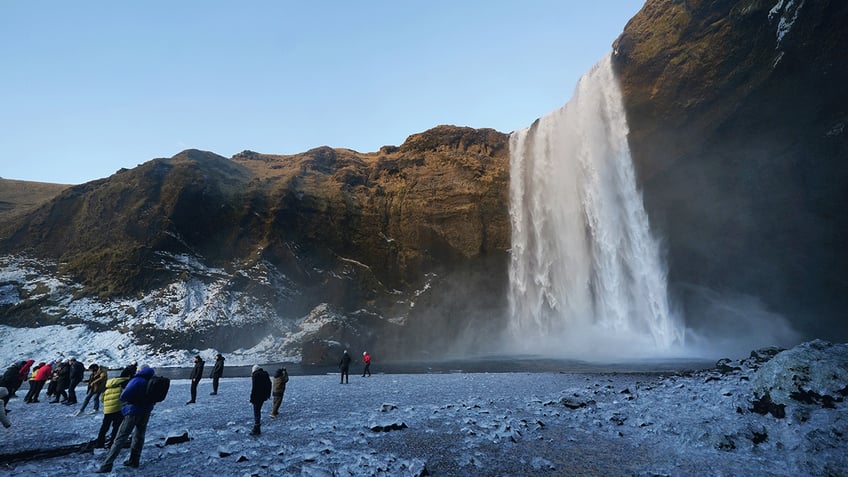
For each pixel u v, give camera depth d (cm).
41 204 5231
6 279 4291
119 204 4925
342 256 5575
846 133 3111
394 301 5344
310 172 6344
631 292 4512
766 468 726
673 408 1127
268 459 766
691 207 4172
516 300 5534
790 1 2853
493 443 889
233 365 3812
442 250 5691
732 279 4216
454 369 3162
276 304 4688
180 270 4666
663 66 3916
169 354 3856
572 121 5228
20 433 1000
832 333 3841
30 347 3638
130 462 713
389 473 688
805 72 3031
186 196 5012
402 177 6350
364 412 1247
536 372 2605
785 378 923
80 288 4356
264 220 5300
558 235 5338
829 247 3616
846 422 768
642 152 4259
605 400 1375
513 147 6284
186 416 1222
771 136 3466
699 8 3562
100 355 3659
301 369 3412
